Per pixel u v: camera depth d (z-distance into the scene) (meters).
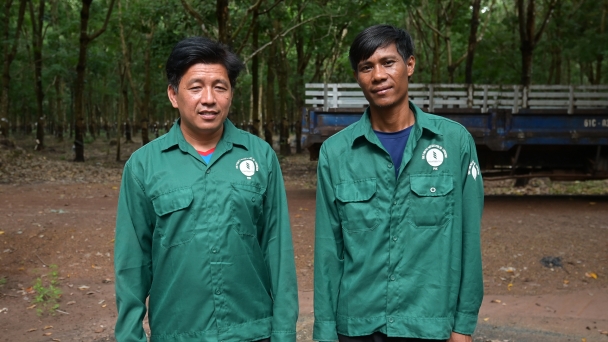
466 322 2.47
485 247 6.79
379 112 2.54
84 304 5.39
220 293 2.33
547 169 9.86
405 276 2.47
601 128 9.10
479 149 9.63
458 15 19.11
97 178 14.49
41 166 15.91
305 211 9.02
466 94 9.74
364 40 2.47
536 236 7.11
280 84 23.91
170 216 2.33
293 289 2.47
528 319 4.94
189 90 2.34
